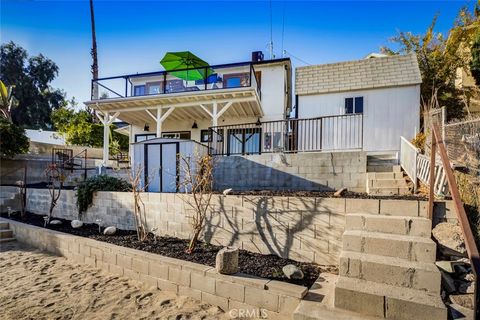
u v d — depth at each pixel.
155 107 10.27
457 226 2.90
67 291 3.48
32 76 27.00
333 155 6.15
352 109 9.13
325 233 3.62
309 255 3.68
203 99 9.74
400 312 2.27
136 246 4.34
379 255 2.81
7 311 2.98
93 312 2.96
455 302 2.35
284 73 11.44
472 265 1.98
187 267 3.30
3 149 10.48
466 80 11.38
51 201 7.29
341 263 2.72
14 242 6.02
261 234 4.04
